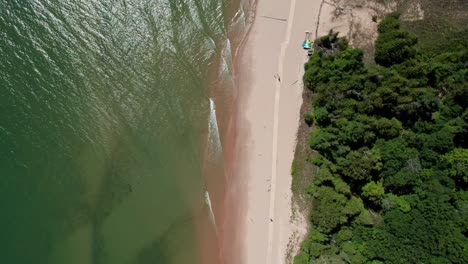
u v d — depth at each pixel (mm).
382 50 42219
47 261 37812
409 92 39750
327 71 41469
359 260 36375
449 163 38188
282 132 41844
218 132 41969
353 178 37906
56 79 43250
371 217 38219
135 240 38750
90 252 38219
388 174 38594
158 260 38250
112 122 42344
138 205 39906
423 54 42562
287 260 38250
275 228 39312
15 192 39531
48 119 41875
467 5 44000
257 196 40281
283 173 40656
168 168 41031
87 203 39750
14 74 42875
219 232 39500
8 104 41844
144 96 43406
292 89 43062
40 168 40406
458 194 37812
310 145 40344
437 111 40344
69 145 41312
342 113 39625
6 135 40906
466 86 38781
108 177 40594
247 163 41250
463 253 34531
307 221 38844
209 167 41062
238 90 43438
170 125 42406
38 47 44031
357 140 38750
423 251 35594
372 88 40406
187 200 40125
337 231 37750
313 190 38812
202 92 43531
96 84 43469
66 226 38875
